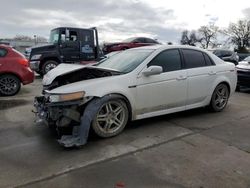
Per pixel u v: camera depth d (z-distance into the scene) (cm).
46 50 1327
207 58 617
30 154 408
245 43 6775
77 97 434
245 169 364
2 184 329
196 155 405
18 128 522
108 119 464
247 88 1019
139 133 491
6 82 862
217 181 335
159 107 530
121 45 1862
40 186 325
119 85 472
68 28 1347
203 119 580
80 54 1384
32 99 796
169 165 374
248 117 602
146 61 515
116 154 407
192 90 574
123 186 325
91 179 340
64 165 374
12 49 884
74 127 437
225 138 473
